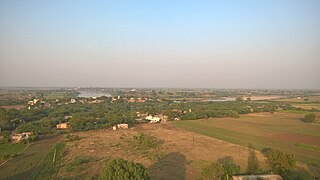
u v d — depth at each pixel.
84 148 76.06
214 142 84.88
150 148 75.75
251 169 54.22
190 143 83.25
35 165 58.81
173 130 109.69
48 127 107.50
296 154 68.69
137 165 40.41
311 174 52.31
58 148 76.19
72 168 55.84
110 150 73.38
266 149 74.56
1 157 64.19
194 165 58.50
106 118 123.38
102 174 39.00
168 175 51.69
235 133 101.94
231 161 61.72
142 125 124.19
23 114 130.38
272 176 47.38
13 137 88.50
